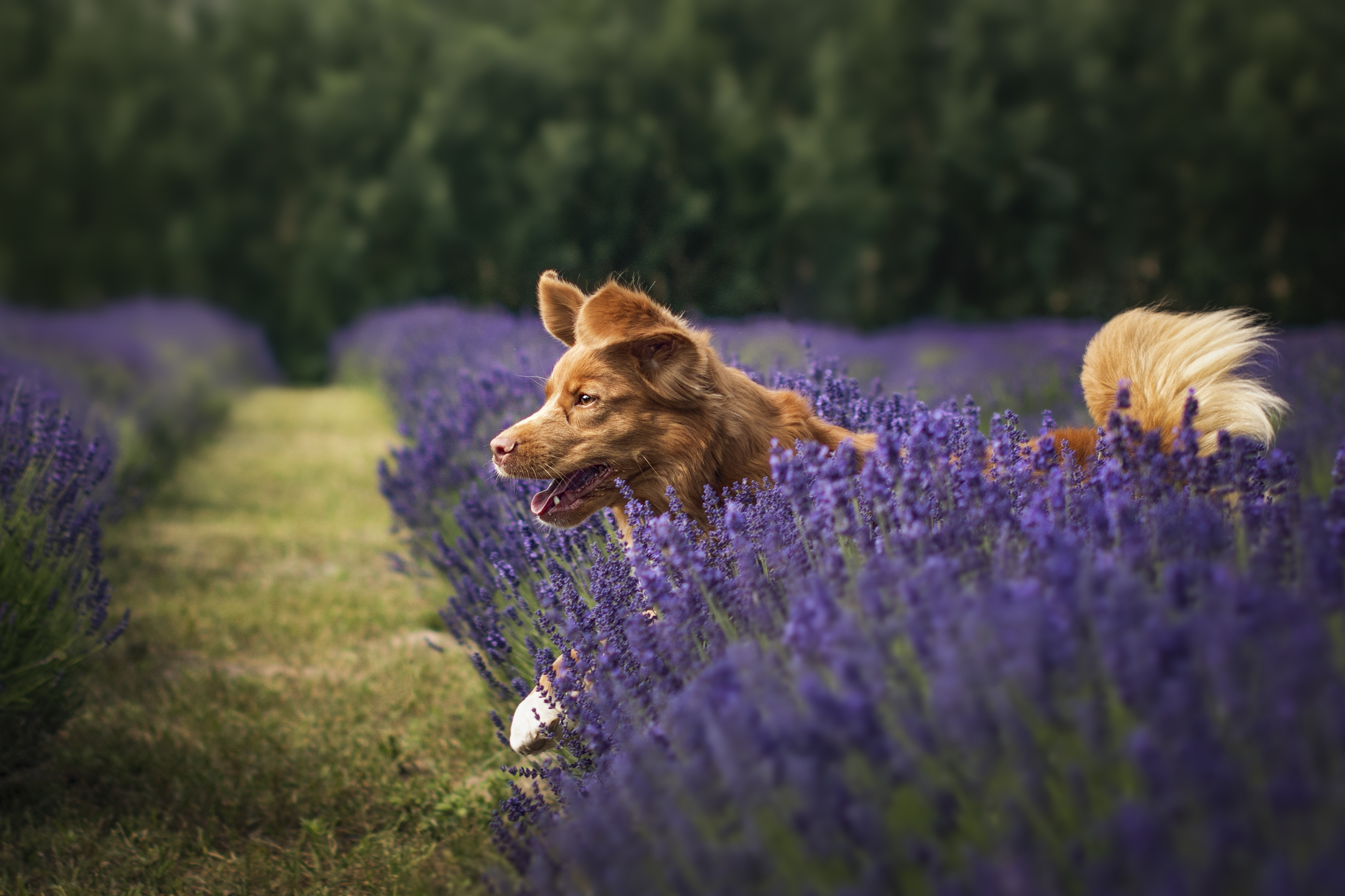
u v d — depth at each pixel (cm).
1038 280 4091
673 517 411
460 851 361
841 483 275
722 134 4369
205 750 512
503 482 574
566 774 349
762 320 2683
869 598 221
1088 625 190
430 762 505
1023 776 167
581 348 425
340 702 580
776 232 4306
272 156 4519
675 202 4200
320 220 4341
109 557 861
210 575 880
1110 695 184
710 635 293
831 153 4281
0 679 425
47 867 400
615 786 267
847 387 562
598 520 467
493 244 4222
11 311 3394
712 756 203
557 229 4138
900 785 179
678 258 4175
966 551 253
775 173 4359
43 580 466
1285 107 4056
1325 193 3978
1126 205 4122
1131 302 3912
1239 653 170
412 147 4275
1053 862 159
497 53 4331
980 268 4222
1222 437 305
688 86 4469
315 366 4119
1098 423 470
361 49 4634
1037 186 4134
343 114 4431
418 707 575
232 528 1083
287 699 588
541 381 819
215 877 397
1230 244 4047
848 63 4391
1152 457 302
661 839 205
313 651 693
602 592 352
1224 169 4025
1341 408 834
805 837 173
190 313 3881
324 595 824
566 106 4400
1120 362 461
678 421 417
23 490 515
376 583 877
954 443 383
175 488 1278
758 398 440
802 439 432
